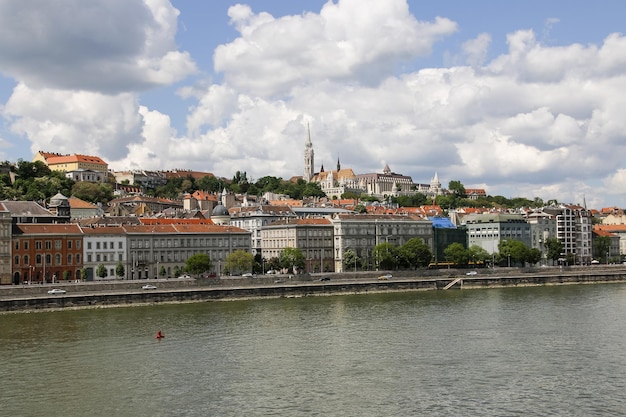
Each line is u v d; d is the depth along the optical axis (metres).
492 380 126.75
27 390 122.12
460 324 187.12
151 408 111.94
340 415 108.00
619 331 174.38
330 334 172.25
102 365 139.50
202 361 142.62
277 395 118.25
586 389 120.81
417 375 130.50
